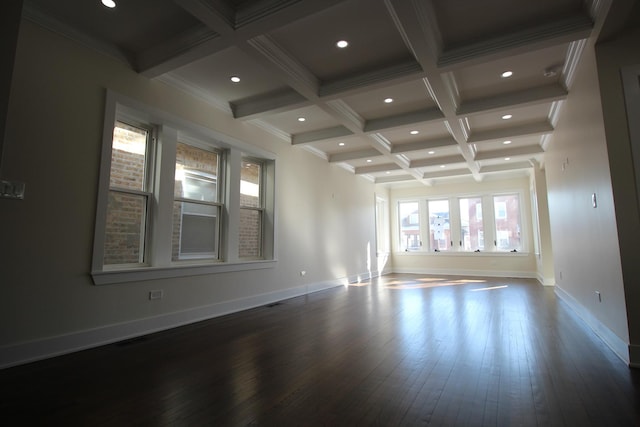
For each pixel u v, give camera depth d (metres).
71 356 2.89
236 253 4.86
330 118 5.28
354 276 8.27
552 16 2.90
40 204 2.81
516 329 3.74
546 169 6.42
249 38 2.95
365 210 9.14
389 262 10.54
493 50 3.14
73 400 2.10
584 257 3.90
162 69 3.48
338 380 2.38
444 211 10.16
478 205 9.73
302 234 6.36
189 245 4.35
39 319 2.79
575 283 4.50
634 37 2.82
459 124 5.01
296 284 6.12
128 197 3.67
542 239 7.50
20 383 2.34
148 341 3.35
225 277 4.66
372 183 9.65
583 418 1.85
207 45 3.07
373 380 2.38
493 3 2.76
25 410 1.97
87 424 1.82
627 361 2.67
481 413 1.91
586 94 3.32
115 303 3.35
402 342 3.29
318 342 3.31
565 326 3.85
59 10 2.85
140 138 3.84
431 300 5.60
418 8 2.61
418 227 10.50
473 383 2.32
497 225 9.47
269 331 3.73
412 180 9.20
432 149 6.62
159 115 3.78
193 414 1.92
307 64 3.65
